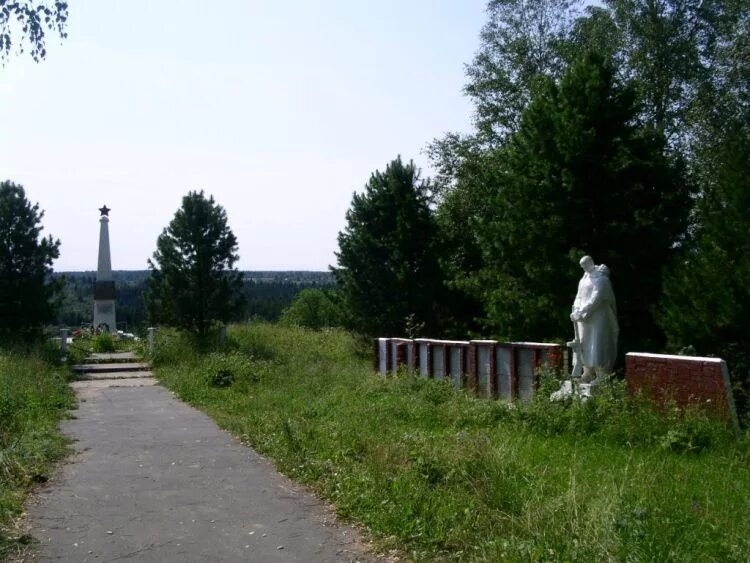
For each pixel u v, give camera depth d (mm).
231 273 28438
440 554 6066
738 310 12133
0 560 6266
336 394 15703
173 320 27609
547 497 6832
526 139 18875
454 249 26375
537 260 17859
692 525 5898
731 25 26031
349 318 26344
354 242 26297
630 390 11406
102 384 21750
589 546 5449
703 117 26078
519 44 30094
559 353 13672
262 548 6539
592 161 17188
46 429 12273
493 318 19250
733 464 8320
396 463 8492
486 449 8133
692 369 10328
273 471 9664
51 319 26844
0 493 7961
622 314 16875
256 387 18609
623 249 16875
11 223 26031
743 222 12625
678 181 17578
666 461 8461
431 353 17672
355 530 6980
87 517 7547
